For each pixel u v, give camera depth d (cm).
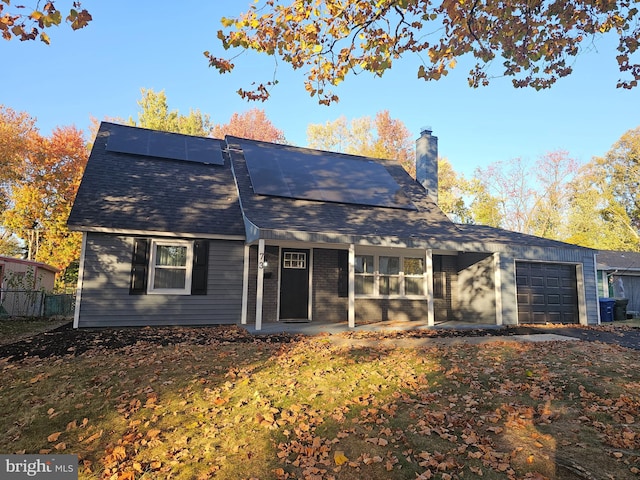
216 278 1081
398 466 322
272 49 513
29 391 494
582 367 610
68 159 2823
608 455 333
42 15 365
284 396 481
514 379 552
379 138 3581
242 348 733
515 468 317
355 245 1117
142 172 1184
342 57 567
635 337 986
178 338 838
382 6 492
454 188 3797
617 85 551
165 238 1045
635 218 3406
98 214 976
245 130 3712
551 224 3653
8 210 2727
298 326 1028
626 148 3416
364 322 1173
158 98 3481
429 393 493
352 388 511
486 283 1220
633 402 453
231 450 353
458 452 343
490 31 530
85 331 909
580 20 500
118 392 493
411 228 1200
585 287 1296
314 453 345
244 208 1113
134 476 314
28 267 1767
